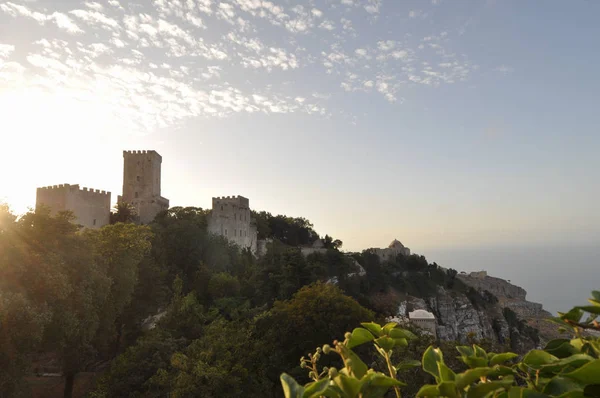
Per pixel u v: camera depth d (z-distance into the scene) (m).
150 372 32.84
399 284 111.75
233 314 52.69
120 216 84.06
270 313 40.31
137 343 38.31
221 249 78.50
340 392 3.39
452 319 110.12
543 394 3.19
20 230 31.30
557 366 3.80
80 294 32.59
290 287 59.72
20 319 25.06
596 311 3.87
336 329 37.94
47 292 29.11
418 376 22.55
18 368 26.70
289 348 39.00
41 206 35.28
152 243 69.62
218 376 28.83
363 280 103.56
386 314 88.69
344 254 111.94
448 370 3.55
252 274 73.06
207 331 40.28
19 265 27.64
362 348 35.56
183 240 73.19
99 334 41.53
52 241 33.09
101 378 34.81
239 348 35.03
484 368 3.18
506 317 122.69
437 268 132.00
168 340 37.44
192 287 64.75
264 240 108.06
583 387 3.30
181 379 28.52
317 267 81.00
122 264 44.78
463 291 125.81
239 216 93.38
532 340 113.81
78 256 34.34
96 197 80.25
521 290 166.50
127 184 94.81
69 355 35.03
